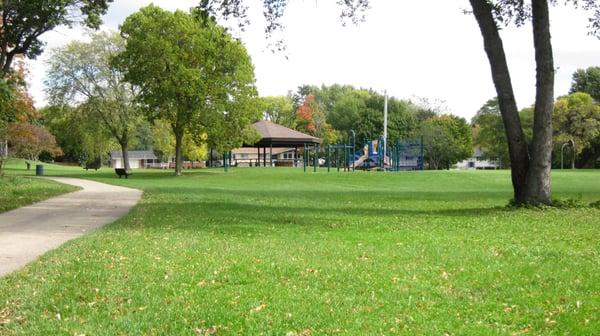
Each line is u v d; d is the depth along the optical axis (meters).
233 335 5.86
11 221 15.77
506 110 19.44
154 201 22.81
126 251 10.42
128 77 49.12
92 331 5.96
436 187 38.59
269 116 106.81
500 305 6.94
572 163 77.94
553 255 10.05
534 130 18.91
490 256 10.01
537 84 18.69
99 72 58.12
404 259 9.77
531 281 8.09
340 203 22.59
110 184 36.66
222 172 56.84
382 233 13.12
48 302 6.99
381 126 95.19
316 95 126.69
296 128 102.81
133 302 7.00
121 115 59.69
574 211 17.56
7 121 39.34
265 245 11.24
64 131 61.91
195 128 50.47
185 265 9.15
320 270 8.79
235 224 14.91
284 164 86.31
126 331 5.96
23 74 40.16
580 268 8.89
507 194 28.45
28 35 31.02
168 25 47.72
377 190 34.12
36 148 55.84
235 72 49.88
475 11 19.47
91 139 66.94
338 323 6.20
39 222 15.55
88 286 7.75
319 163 92.69
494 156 97.62
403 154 64.06
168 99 48.09
